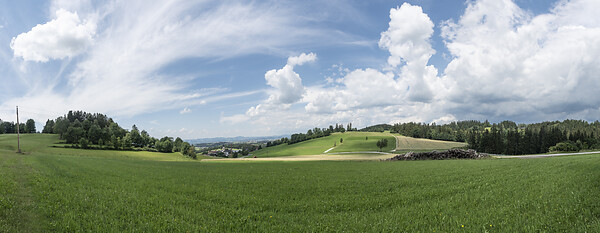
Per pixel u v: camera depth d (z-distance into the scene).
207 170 36.59
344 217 13.34
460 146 165.75
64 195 16.78
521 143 142.62
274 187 22.02
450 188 19.25
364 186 21.88
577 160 27.92
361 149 161.25
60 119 170.88
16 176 23.09
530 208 12.27
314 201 17.00
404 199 16.78
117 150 137.12
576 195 13.02
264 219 13.53
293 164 49.59
